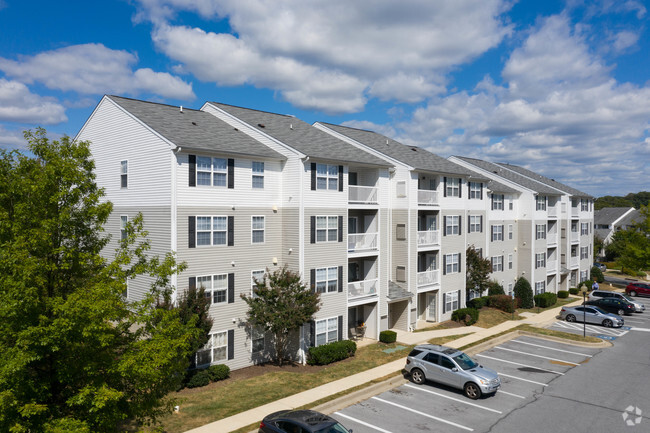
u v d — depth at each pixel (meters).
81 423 10.06
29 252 10.95
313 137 29.09
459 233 34.94
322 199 24.98
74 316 10.18
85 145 12.97
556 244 48.03
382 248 29.53
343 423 16.62
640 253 51.19
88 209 12.17
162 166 20.89
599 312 34.97
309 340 24.23
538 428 16.44
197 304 19.34
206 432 15.30
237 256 22.70
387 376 21.48
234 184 22.61
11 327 10.17
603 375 22.45
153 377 11.30
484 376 19.19
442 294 33.53
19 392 9.77
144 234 13.39
